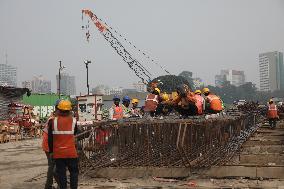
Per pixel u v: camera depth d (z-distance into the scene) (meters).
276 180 9.50
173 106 13.23
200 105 13.02
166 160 10.52
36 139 30.19
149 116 13.04
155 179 9.95
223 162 10.50
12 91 37.41
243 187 8.76
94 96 38.97
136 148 10.74
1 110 35.59
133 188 9.01
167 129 10.68
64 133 7.93
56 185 9.61
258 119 31.78
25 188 9.59
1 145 24.22
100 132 10.73
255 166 9.81
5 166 14.16
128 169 10.30
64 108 7.99
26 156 17.58
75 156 8.01
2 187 9.76
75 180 8.04
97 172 10.37
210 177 9.97
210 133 11.34
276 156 11.42
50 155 8.18
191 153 10.61
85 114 38.91
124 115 15.35
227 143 12.35
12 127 28.44
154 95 14.00
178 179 10.04
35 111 63.34
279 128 27.91
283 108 42.06
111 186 9.27
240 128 15.91
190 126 10.72
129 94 72.44
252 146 15.01
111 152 10.73
